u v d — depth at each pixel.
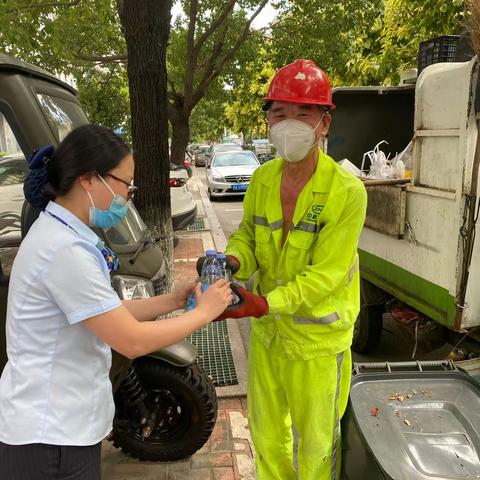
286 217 2.06
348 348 2.14
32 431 1.53
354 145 5.02
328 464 2.17
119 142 1.57
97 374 1.65
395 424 2.01
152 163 4.47
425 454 1.86
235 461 2.88
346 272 1.97
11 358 1.57
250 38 10.71
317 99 1.87
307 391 2.10
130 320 1.54
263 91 15.02
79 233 1.53
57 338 1.53
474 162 2.68
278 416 2.26
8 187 2.40
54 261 1.46
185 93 10.09
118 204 1.61
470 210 2.74
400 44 8.45
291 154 1.90
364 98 4.94
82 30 8.88
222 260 1.93
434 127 2.98
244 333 4.80
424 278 3.20
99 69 11.43
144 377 2.71
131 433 2.82
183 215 7.69
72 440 1.57
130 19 4.14
